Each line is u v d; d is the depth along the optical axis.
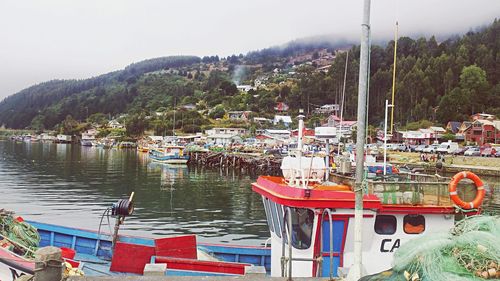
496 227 6.02
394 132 104.00
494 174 56.16
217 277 7.75
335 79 140.62
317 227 8.80
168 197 40.12
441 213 9.14
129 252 12.50
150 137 137.38
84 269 12.60
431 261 5.53
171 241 12.61
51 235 14.67
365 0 6.88
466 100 112.38
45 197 38.03
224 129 126.69
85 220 27.94
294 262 9.10
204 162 77.25
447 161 64.75
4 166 69.81
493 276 5.21
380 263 9.10
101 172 62.91
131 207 13.78
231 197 40.69
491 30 153.62
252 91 190.38
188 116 157.25
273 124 132.38
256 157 69.00
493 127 91.06
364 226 9.01
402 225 9.20
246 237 24.95
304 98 148.50
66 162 80.69
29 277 7.81
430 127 102.31
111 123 191.12
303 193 8.73
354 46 144.62
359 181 7.02
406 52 157.62
